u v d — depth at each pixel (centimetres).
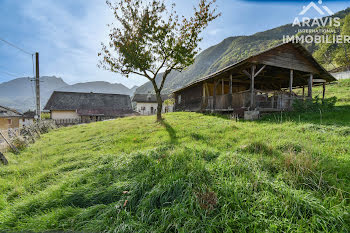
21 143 720
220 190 223
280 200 198
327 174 244
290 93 1011
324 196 203
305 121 659
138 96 4175
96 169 353
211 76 1180
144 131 763
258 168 268
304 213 180
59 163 461
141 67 973
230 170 268
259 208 189
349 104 1010
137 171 322
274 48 942
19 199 288
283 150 360
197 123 833
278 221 169
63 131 1182
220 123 771
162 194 234
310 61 1055
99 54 1029
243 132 553
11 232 216
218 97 1220
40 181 351
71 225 214
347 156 302
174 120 1006
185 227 175
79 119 2822
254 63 906
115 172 331
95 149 567
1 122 2025
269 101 1043
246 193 214
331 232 157
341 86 1856
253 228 168
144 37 968
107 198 260
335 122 570
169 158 347
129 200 236
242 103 961
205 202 202
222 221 175
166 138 583
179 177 258
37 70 1398
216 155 360
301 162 263
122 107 3397
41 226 215
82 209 240
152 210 213
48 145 750
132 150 483
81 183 309
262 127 606
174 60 1008
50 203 261
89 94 3391
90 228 205
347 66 2653
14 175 407
